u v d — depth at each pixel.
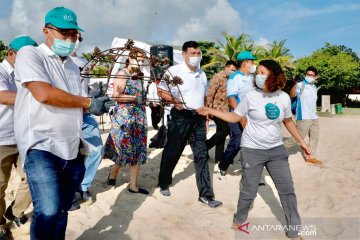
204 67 30.45
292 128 3.46
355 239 3.38
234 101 4.82
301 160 6.71
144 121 4.48
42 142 2.31
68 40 2.32
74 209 3.93
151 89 5.80
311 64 40.41
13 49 3.04
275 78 3.16
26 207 3.44
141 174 5.51
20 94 2.29
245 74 4.99
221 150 6.21
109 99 2.46
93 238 3.30
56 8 2.33
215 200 4.30
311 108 6.62
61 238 2.57
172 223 3.73
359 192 4.78
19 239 3.26
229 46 30.53
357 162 6.67
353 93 49.09
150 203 4.25
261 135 3.29
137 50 3.68
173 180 5.29
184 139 4.39
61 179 2.44
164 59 3.94
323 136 10.70
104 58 3.46
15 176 5.29
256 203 4.41
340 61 40.91
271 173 3.38
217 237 3.43
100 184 4.89
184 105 4.29
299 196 4.62
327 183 5.20
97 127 4.19
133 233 3.45
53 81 2.33
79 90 2.55
